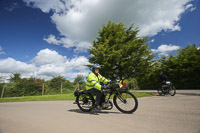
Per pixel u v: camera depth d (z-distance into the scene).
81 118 3.12
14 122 2.88
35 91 17.50
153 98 7.13
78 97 4.26
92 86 3.84
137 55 11.61
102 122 2.71
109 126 2.42
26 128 2.42
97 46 11.79
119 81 3.85
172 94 8.44
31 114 3.79
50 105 5.81
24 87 16.86
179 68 15.88
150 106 4.46
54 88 19.00
